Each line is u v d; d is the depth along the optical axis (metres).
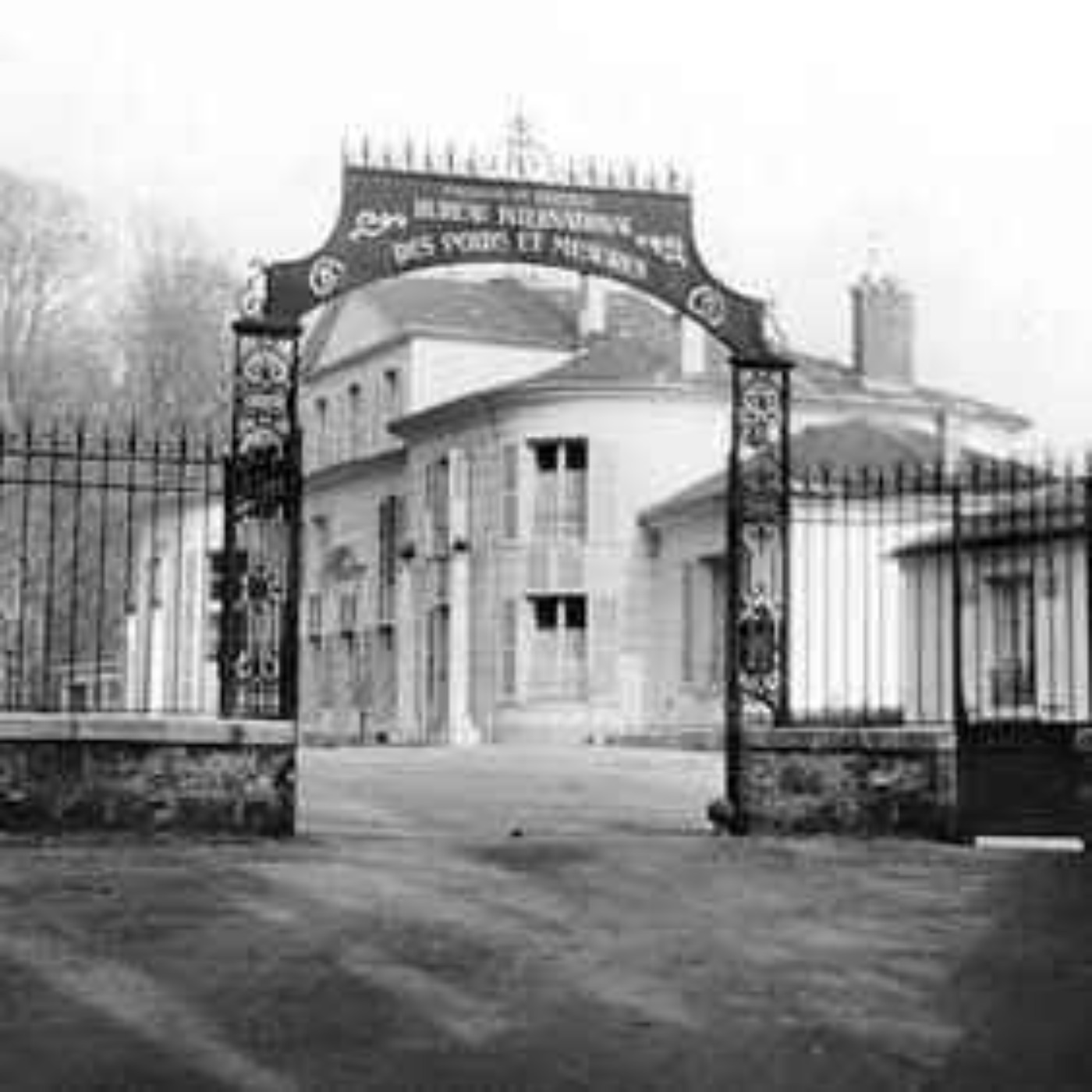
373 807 16.14
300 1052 7.17
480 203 13.17
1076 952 8.98
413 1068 7.00
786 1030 7.61
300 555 12.48
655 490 34.69
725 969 8.61
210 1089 6.72
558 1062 7.11
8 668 17.09
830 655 27.33
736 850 12.00
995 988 8.30
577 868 11.08
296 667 12.27
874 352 39.22
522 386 34.88
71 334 55.84
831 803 12.86
